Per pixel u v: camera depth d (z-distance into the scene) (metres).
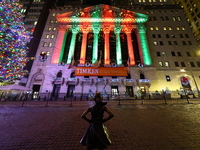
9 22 25.09
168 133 4.48
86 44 36.25
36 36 40.22
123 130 4.92
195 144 3.47
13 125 5.79
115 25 36.06
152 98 23.20
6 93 22.28
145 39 34.03
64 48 35.16
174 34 36.09
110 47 36.25
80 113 9.11
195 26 47.09
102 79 28.64
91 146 2.37
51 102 17.70
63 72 30.02
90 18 36.12
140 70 30.22
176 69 31.05
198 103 13.65
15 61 25.14
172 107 11.23
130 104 14.33
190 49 33.50
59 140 3.95
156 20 39.09
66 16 36.50
